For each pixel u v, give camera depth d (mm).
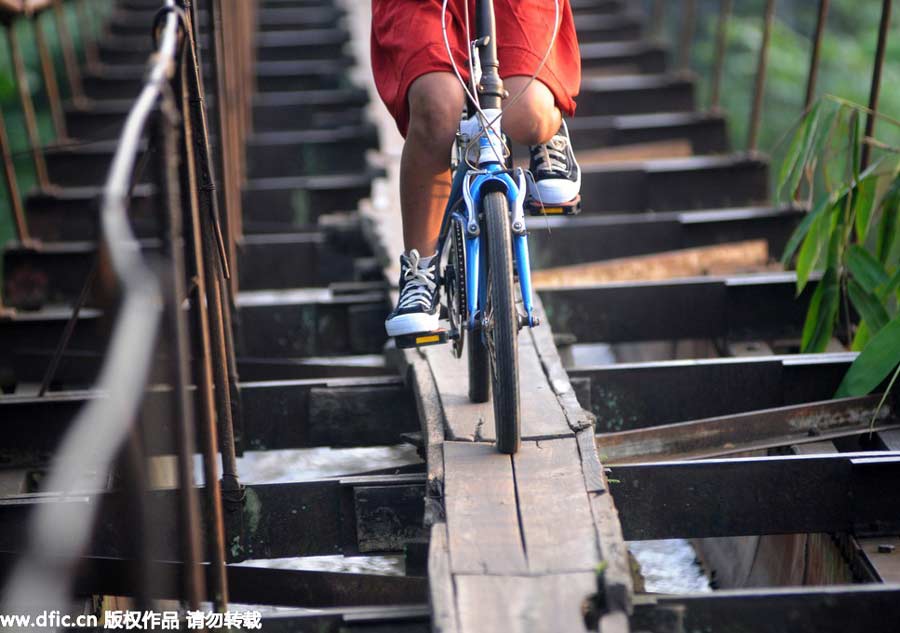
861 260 11320
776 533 8258
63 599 3539
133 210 17250
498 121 7961
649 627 6387
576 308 12203
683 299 12227
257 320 13062
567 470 7824
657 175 17672
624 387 10445
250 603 8336
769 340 12312
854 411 9734
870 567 7812
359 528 8406
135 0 33188
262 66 26672
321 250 15797
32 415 10023
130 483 4590
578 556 6719
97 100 26203
